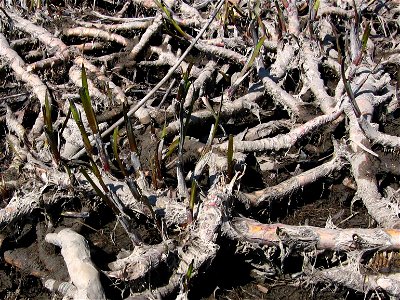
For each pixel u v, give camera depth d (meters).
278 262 0.61
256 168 0.71
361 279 0.57
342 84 0.75
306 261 0.59
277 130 0.74
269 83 0.77
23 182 0.65
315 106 0.74
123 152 0.71
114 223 0.64
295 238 0.58
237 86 0.76
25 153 0.66
